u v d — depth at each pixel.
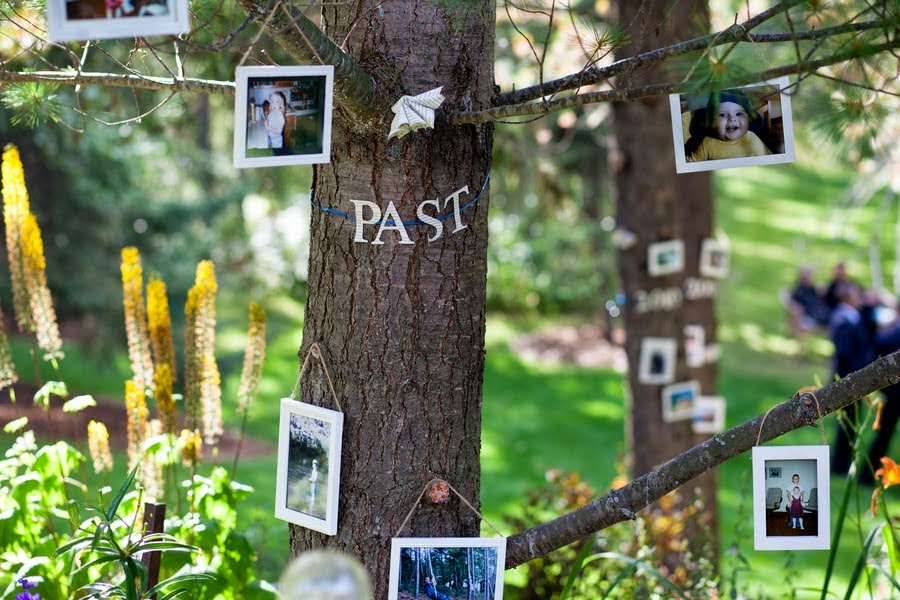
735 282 17.81
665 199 6.28
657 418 6.40
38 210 8.48
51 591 2.96
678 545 4.39
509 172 8.48
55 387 3.35
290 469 2.70
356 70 2.35
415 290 2.59
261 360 3.48
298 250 16.88
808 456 2.51
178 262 8.89
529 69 7.69
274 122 2.26
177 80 2.62
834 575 6.38
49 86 2.96
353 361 2.62
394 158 2.53
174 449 3.31
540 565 4.23
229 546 3.13
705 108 2.51
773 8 2.22
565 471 9.47
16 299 3.32
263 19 2.13
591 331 15.50
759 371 13.45
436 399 2.63
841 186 25.11
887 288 17.59
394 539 2.59
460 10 2.50
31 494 3.21
